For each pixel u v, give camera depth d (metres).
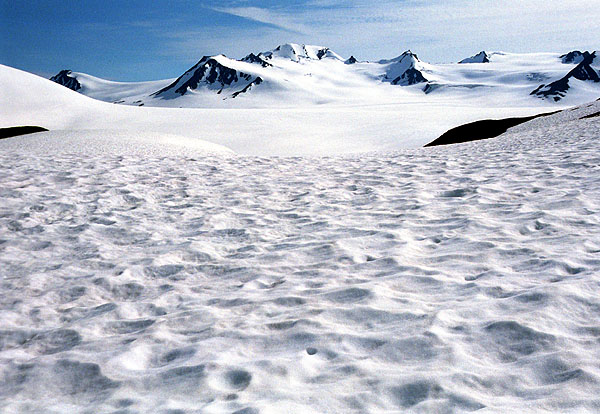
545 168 10.47
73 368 3.62
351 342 3.65
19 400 3.26
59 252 6.82
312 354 3.53
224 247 6.71
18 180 11.64
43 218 8.58
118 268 6.01
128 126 86.50
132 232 7.64
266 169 13.55
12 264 6.36
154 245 6.97
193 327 4.20
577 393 2.76
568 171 9.83
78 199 9.77
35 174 12.41
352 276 5.17
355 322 4.00
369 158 15.75
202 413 2.81
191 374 3.33
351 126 79.25
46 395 3.31
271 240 6.93
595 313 3.77
